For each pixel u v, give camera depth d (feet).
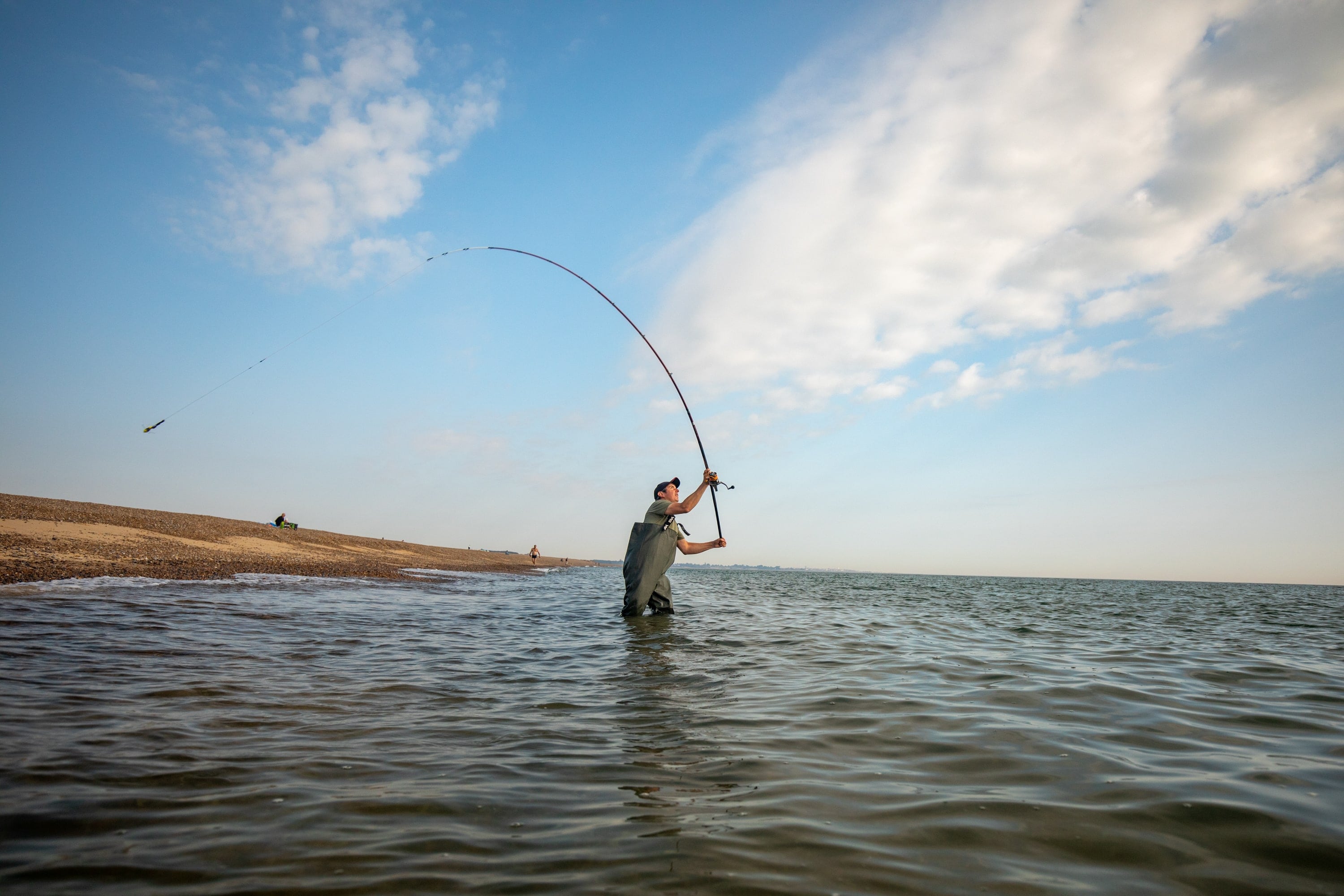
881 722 11.76
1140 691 14.83
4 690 12.20
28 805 7.24
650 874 6.08
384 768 8.95
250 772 8.58
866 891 5.81
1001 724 11.72
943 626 30.35
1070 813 7.70
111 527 55.57
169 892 5.55
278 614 26.66
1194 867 6.37
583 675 16.12
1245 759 9.86
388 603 35.76
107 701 11.81
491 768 9.04
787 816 7.52
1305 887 6.00
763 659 18.76
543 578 92.48
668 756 9.69
